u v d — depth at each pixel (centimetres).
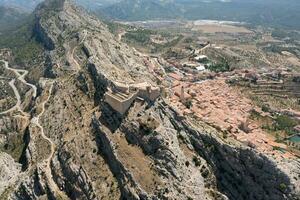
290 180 18788
